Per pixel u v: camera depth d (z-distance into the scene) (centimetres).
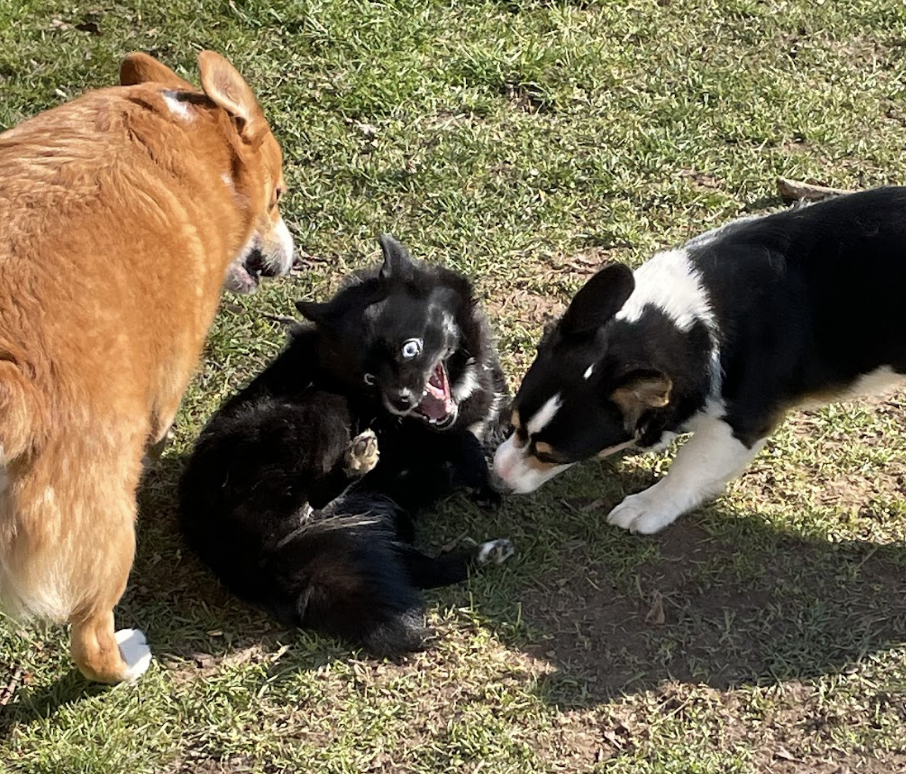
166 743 150
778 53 241
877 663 159
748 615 163
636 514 171
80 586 140
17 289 134
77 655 149
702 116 226
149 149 151
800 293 165
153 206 147
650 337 161
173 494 174
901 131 227
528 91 229
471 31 239
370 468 164
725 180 216
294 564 159
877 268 163
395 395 171
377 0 241
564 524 173
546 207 210
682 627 162
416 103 225
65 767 148
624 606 164
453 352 179
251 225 167
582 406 160
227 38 232
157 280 145
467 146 217
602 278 158
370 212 208
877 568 168
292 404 169
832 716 154
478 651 159
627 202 211
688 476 170
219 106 161
